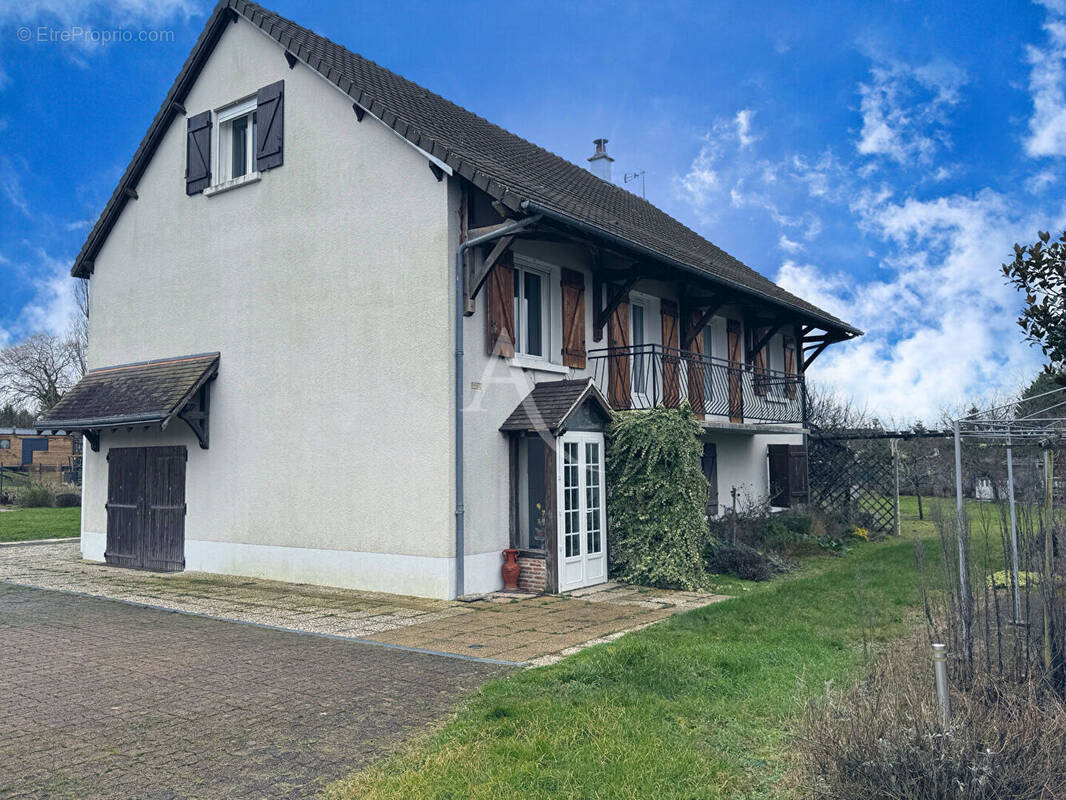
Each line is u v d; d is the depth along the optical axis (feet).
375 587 34.96
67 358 154.71
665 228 60.75
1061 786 12.48
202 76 44.29
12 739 16.75
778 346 67.41
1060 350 15.16
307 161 38.68
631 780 13.99
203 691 19.99
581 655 22.81
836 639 24.35
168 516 43.86
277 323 39.45
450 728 16.76
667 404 46.52
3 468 125.08
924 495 66.03
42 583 39.17
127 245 47.93
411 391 34.27
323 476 37.09
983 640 16.39
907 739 12.84
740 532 46.34
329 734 16.79
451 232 33.68
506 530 35.73
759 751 15.70
